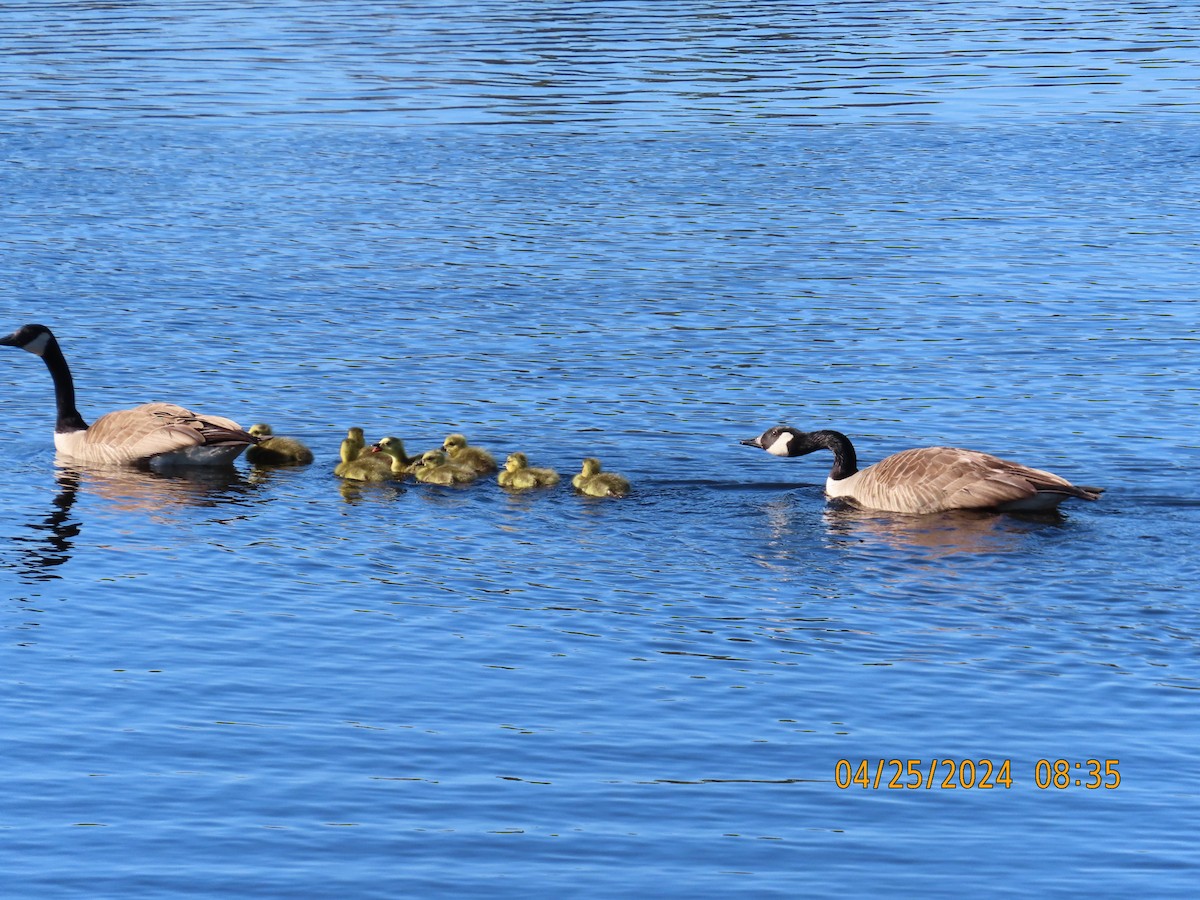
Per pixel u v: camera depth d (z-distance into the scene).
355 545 22.41
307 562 21.72
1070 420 28.17
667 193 46.88
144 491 24.94
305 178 48.34
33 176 48.03
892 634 19.19
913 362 31.81
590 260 39.75
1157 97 61.72
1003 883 14.15
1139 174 49.25
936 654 18.64
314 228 42.72
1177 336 33.31
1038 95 62.19
